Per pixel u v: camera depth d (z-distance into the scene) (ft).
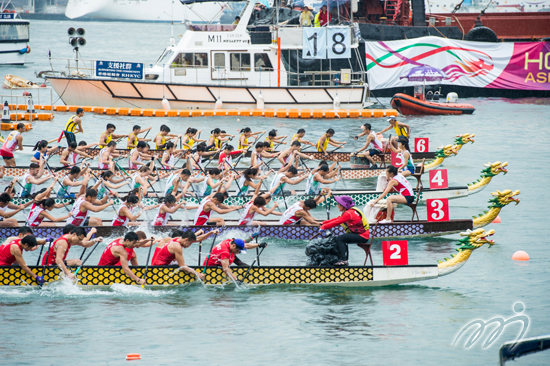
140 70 286.87
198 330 78.79
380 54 329.31
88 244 97.04
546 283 97.19
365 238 98.17
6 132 244.01
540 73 347.15
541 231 126.62
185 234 94.17
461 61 344.28
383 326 80.38
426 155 194.70
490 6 461.78
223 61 288.10
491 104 336.29
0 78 410.93
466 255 95.30
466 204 149.18
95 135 238.68
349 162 195.42
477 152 213.05
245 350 72.79
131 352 71.97
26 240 91.76
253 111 286.46
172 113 282.77
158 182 167.12
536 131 252.62
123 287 94.07
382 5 373.40
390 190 129.90
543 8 457.27
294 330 78.95
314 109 291.58
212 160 193.67
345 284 96.12
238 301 90.02
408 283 97.50
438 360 70.64
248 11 285.43
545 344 53.52
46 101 331.16
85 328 79.25
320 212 143.13
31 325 80.07
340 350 73.05
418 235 120.67
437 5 461.78
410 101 297.94
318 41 286.87
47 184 167.53
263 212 120.16
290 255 111.24
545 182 169.89
